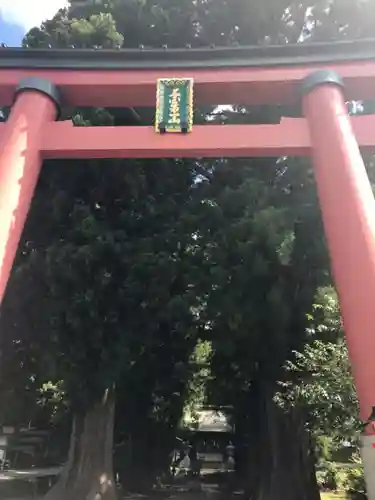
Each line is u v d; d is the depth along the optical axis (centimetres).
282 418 1641
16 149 1131
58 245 1390
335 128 1140
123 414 1941
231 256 1412
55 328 1380
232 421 2523
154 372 1783
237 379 1769
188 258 1479
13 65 1320
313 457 1606
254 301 1409
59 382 1778
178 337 1605
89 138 1192
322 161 1112
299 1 1731
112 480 1562
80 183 1512
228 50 1320
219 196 1555
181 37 1841
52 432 2780
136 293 1406
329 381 1180
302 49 1308
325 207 1060
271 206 1437
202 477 3122
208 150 1175
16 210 1058
